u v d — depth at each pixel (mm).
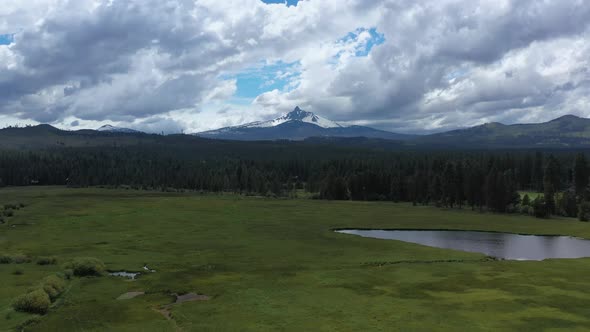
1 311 46656
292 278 63969
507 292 55969
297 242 97875
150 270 70688
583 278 63688
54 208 159500
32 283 57844
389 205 192000
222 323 44656
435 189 193500
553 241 108438
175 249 88250
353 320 45250
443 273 67438
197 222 128375
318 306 50094
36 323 44719
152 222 126750
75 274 64688
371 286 59375
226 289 57719
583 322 44562
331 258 80188
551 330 42438
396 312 47812
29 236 101812
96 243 93500
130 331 42719
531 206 163375
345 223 132375
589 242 107375
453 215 155750
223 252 85438
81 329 43156
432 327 43125
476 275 65938
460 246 100375
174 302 52750
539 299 52594
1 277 60906
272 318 46000
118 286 59250
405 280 62750
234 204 181750
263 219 137750
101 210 153500
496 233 121000
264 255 82812
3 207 156250
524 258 86938
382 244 95938
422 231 123500
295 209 167500
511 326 43469
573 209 156875
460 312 47781
